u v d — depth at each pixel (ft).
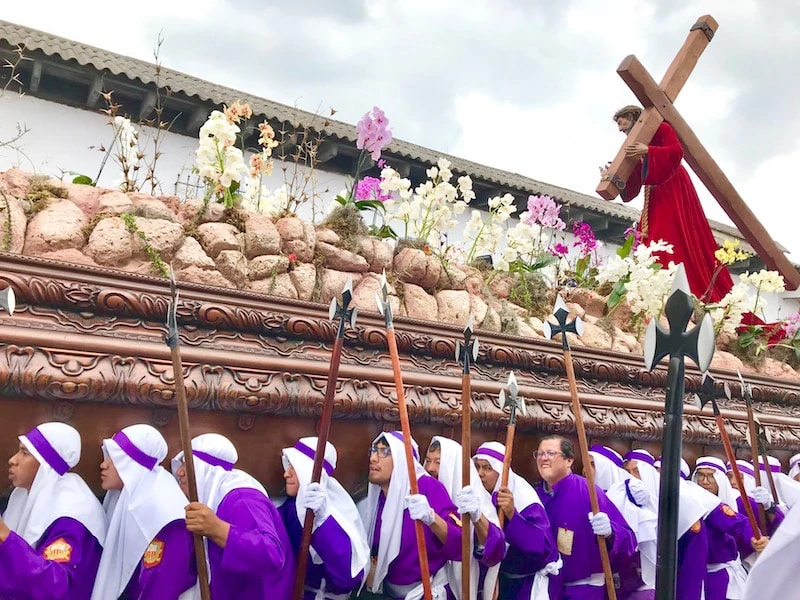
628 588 14.88
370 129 16.83
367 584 11.99
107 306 10.75
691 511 14.78
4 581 8.14
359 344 13.29
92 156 31.01
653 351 7.70
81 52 29.63
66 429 9.59
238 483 10.38
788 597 6.52
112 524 9.41
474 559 12.03
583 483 13.94
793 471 20.77
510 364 15.51
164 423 10.89
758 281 22.44
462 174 37.29
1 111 29.60
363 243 15.26
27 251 11.20
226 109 15.69
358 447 12.84
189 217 13.46
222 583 9.93
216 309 11.64
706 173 22.80
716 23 22.21
